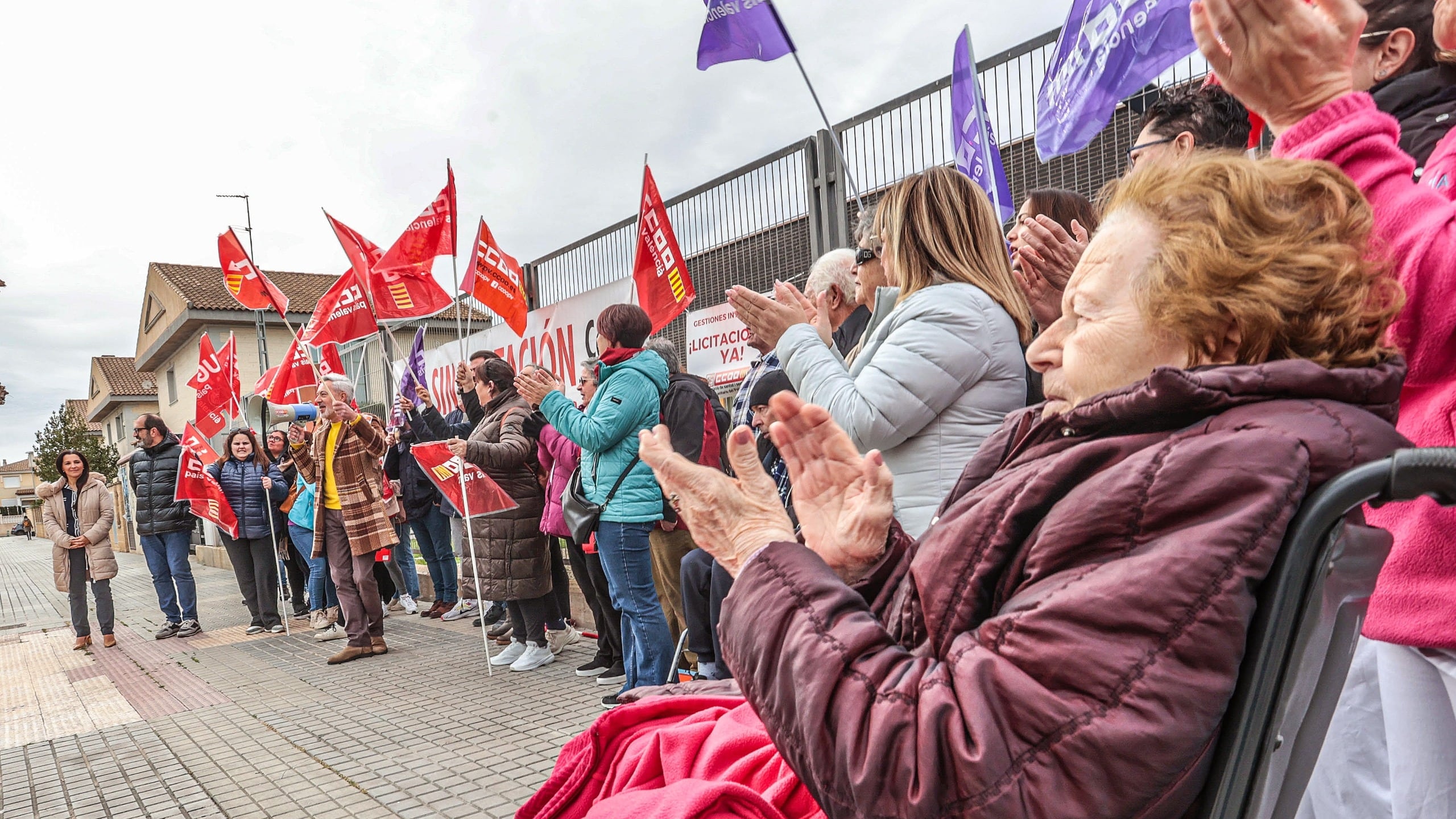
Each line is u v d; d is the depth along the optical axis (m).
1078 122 3.05
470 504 5.29
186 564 8.83
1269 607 0.72
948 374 1.92
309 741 4.48
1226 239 0.86
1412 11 1.48
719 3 2.64
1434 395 1.12
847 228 5.22
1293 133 1.19
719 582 3.18
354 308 6.81
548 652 5.66
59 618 11.82
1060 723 0.73
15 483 103.62
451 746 4.17
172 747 4.65
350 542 6.38
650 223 5.33
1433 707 1.14
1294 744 0.79
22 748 4.89
